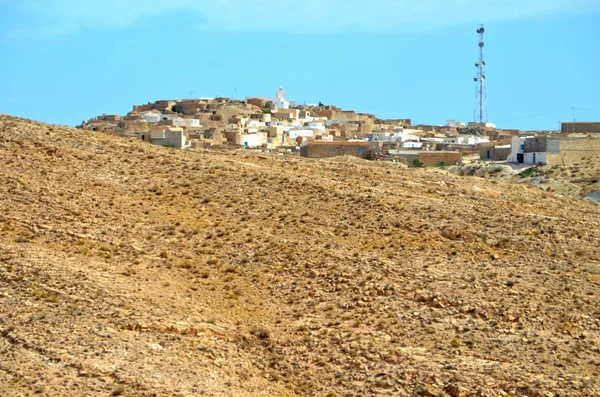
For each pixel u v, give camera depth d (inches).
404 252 2504.9
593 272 2399.1
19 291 2164.1
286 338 2097.7
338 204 2792.8
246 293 2293.3
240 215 2711.6
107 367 1851.6
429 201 2883.9
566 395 1793.8
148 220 2630.4
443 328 2107.5
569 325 2101.4
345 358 2001.7
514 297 2220.7
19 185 2709.2
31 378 1800.0
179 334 2039.9
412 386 1871.3
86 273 2262.6
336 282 2325.3
